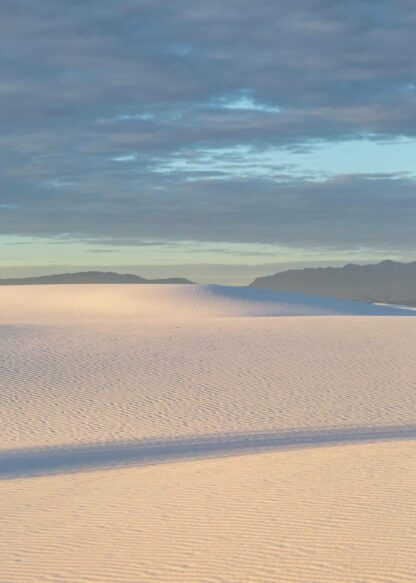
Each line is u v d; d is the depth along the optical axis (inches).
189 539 344.8
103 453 759.1
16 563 324.2
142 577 291.0
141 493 474.9
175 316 2935.5
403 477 465.1
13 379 1270.9
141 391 1170.6
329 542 322.7
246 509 400.2
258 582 274.8
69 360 1417.3
